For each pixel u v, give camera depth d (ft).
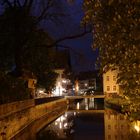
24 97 129.29
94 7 39.58
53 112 199.11
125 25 38.22
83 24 41.57
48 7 131.85
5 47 134.92
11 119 93.91
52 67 190.39
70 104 322.34
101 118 163.12
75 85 419.13
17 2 128.98
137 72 44.80
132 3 36.42
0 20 130.93
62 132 112.98
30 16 131.34
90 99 399.85
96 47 44.29
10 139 91.71
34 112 140.05
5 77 109.29
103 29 42.04
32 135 103.71
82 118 166.50
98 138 96.73
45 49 156.76
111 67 45.98
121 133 101.40
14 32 130.72
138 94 50.75
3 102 99.81
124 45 40.14
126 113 59.72
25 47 138.00
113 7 38.32
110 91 356.59
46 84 192.44
